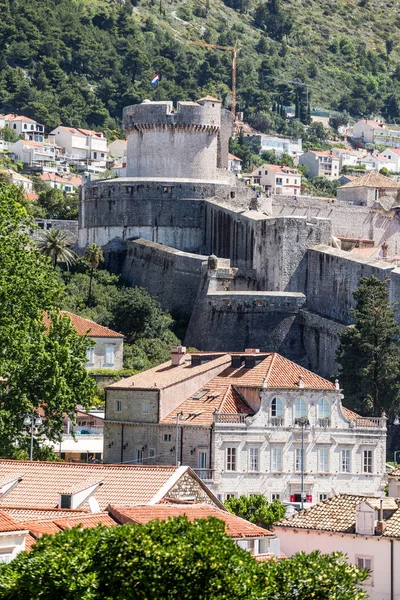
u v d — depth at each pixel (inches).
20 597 7298.2
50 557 7303.2
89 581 7239.2
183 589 7278.5
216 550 7357.3
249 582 7357.3
